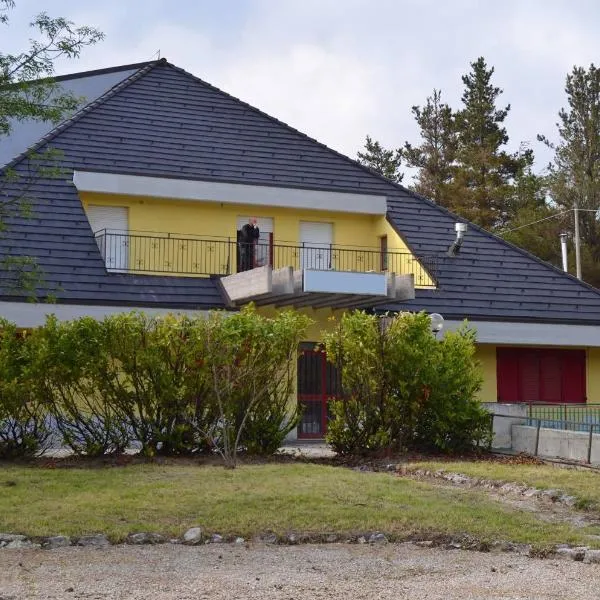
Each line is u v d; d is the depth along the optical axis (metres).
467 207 60.88
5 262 18.86
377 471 17.06
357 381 18.88
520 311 28.08
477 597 8.95
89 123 28.31
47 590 8.92
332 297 24.25
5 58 17.38
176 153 28.50
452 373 18.98
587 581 9.69
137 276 24.80
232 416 17.75
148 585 9.18
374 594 8.98
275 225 28.45
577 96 58.78
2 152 30.59
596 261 56.09
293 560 10.34
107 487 13.67
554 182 57.72
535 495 14.18
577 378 29.25
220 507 12.32
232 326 17.31
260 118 31.17
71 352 16.94
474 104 64.75
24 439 16.97
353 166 30.88
